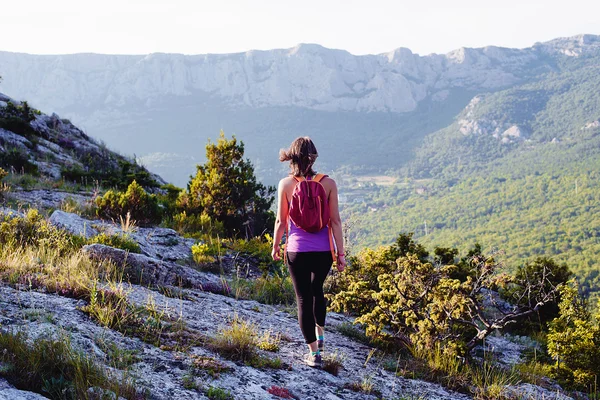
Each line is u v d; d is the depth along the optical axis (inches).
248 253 430.3
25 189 509.4
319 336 178.4
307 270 168.9
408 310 233.5
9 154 652.1
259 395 135.3
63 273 199.6
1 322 134.5
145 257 266.8
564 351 243.6
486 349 276.2
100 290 178.9
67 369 112.3
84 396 102.6
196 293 256.1
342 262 169.0
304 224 163.9
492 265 229.3
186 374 134.6
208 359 148.7
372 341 236.4
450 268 237.1
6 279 187.5
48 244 258.7
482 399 187.8
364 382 168.4
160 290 238.4
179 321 181.3
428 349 224.8
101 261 246.4
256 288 311.3
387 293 236.2
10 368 106.1
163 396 117.2
